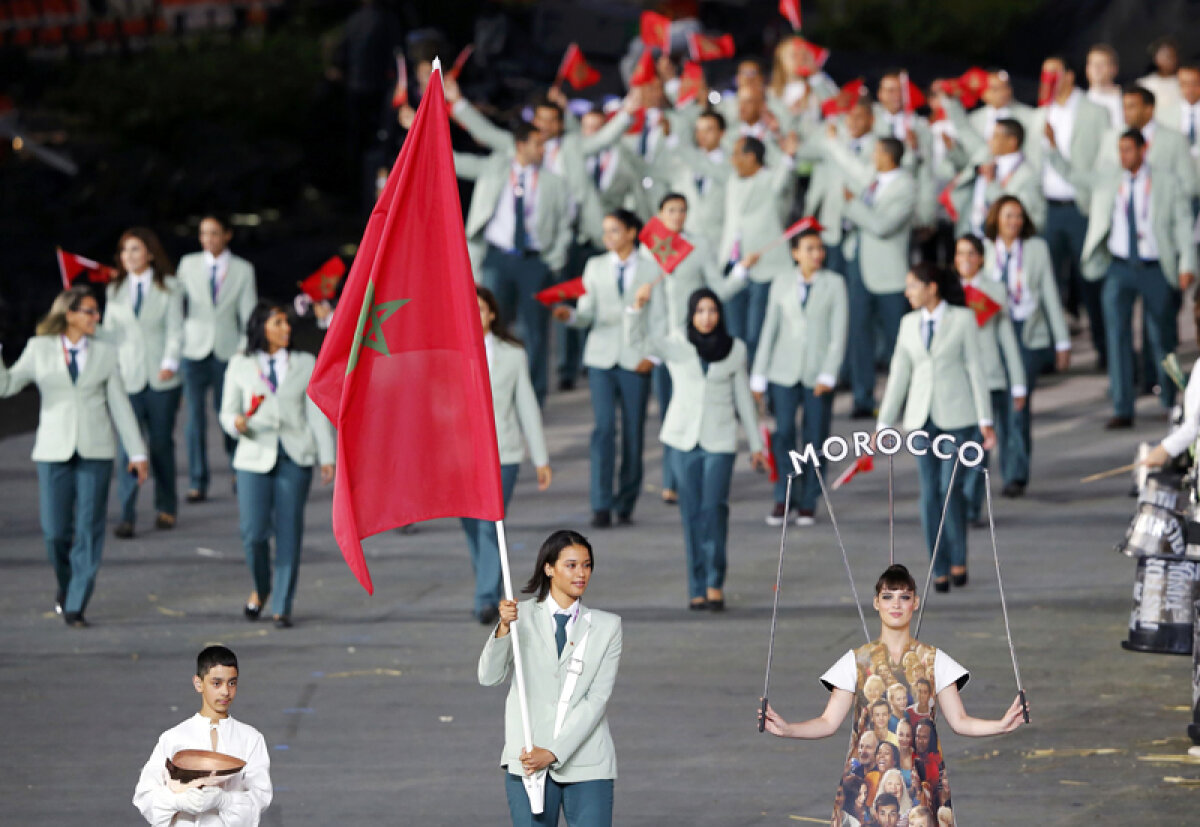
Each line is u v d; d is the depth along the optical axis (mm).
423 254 23672
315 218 105500
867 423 60531
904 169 60750
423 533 50438
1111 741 31172
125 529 50031
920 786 22031
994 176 61156
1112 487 52125
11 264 90375
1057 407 62469
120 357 50344
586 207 63500
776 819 27703
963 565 42656
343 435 23219
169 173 105375
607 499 49844
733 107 69625
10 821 27891
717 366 40562
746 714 33312
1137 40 105812
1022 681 34938
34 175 100688
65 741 32219
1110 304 57594
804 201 74125
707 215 62719
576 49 69125
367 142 108062
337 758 31000
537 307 59750
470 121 60281
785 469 49500
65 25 131875
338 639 39312
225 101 113188
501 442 40188
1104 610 40344
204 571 46125
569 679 23312
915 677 22219
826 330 48969
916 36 116125
